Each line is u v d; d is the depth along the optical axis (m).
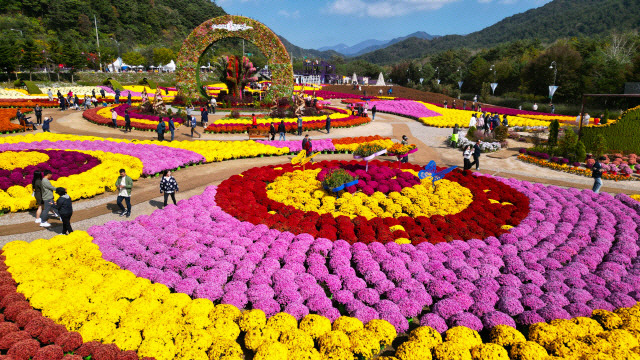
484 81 98.69
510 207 15.23
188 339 7.45
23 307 8.02
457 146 29.19
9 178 16.16
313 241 12.15
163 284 9.45
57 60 73.19
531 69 81.44
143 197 16.77
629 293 9.67
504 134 30.02
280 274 10.02
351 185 16.62
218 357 7.16
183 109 41.62
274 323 8.09
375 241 12.08
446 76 123.88
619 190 19.42
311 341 7.57
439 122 40.34
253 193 16.67
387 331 7.91
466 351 7.28
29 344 6.84
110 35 137.38
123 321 7.86
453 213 14.88
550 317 8.59
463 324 8.34
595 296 9.59
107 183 17.17
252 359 7.64
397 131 36.03
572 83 71.38
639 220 14.23
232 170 21.50
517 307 8.95
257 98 53.31
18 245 10.66
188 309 8.42
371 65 145.12
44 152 20.02
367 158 18.75
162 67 105.25
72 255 10.75
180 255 11.03
